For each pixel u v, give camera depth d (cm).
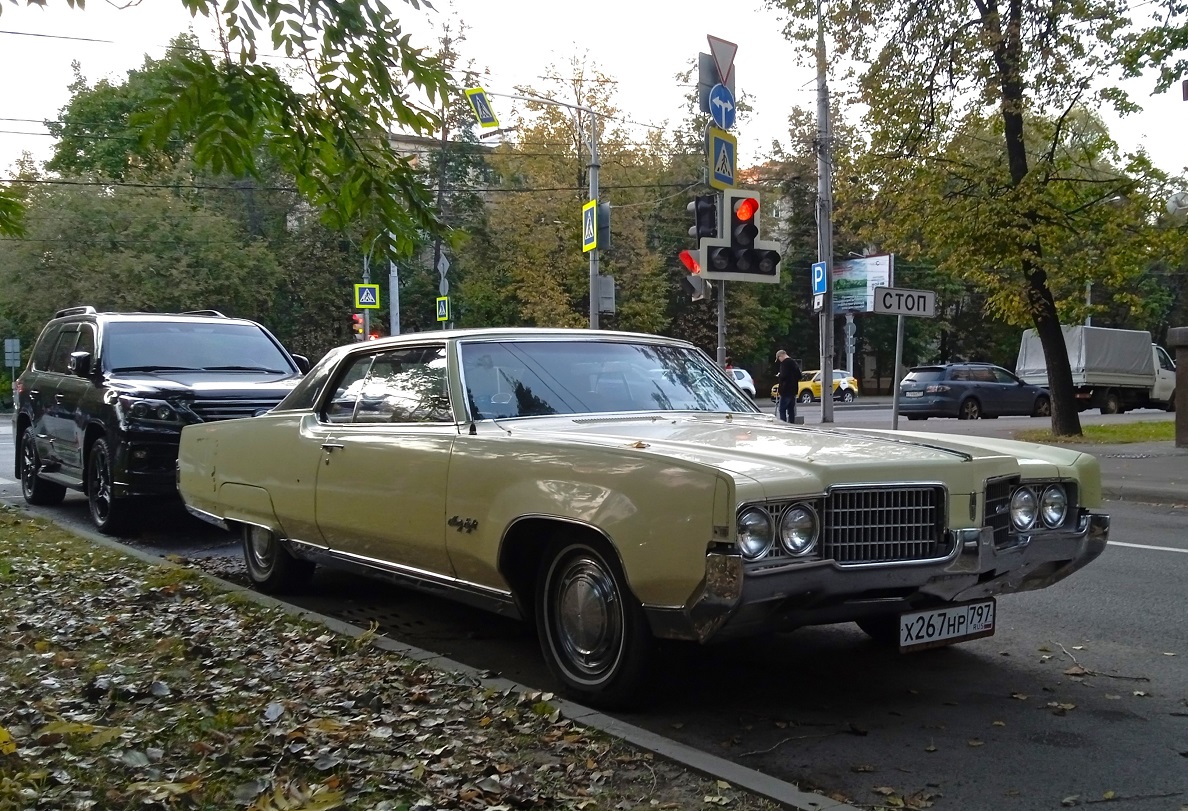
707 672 520
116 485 930
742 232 1438
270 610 600
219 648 524
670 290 5253
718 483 389
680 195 5078
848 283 5653
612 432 489
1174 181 1780
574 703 448
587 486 437
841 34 1939
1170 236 1797
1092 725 446
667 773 374
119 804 329
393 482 544
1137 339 3512
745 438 470
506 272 4609
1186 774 392
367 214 548
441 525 511
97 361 1024
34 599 632
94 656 509
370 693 445
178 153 4184
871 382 6750
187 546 925
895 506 421
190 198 4547
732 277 1438
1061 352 1931
